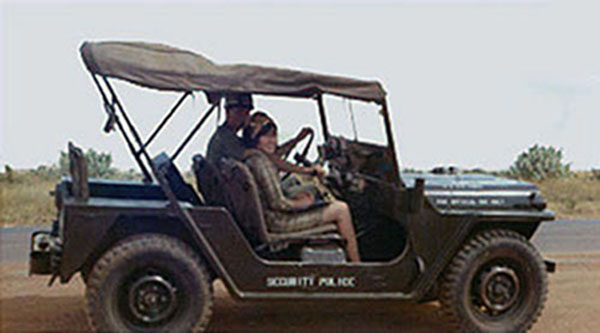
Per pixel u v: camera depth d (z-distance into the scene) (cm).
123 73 390
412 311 537
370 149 474
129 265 401
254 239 447
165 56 400
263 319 504
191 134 500
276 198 435
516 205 470
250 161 436
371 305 554
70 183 458
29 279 645
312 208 447
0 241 934
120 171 1883
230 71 406
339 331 474
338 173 508
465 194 464
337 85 423
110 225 400
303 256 432
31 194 1466
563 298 598
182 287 411
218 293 595
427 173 549
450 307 453
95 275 398
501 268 462
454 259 456
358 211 505
